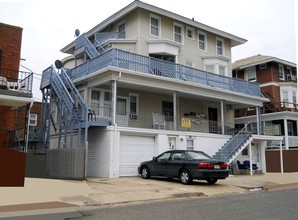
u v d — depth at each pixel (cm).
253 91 2578
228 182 1548
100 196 1034
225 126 2461
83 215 767
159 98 2280
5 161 1117
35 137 2197
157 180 1521
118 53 1797
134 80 1844
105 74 1794
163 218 726
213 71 2605
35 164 1669
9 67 1628
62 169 1559
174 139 1980
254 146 2434
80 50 2344
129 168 1753
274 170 2712
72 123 1738
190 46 2530
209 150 2136
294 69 3562
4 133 1627
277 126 2614
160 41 2241
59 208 856
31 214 783
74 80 2012
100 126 1717
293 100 3281
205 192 1201
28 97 1342
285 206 897
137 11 2259
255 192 1274
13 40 1672
